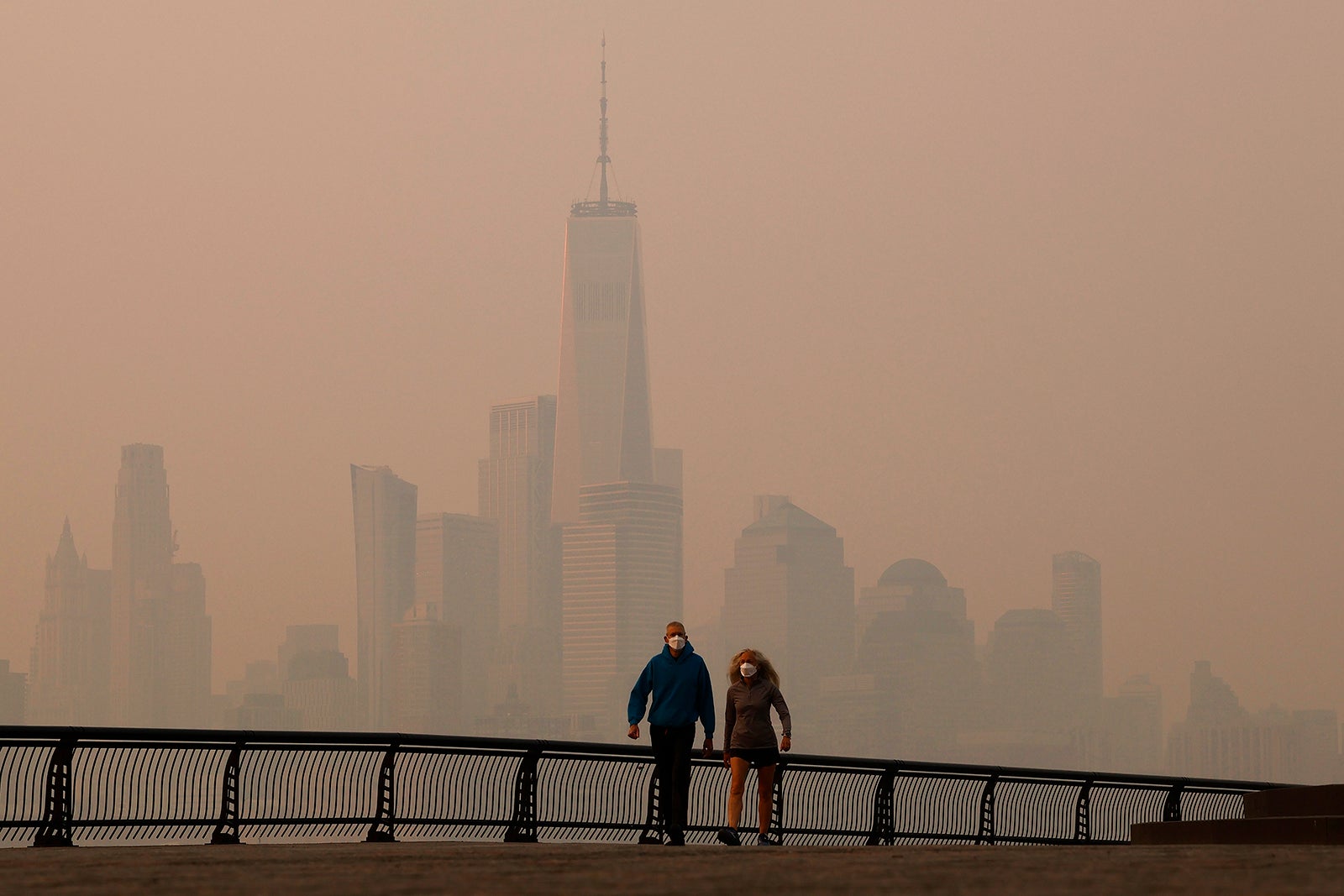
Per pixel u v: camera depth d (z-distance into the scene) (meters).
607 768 36.66
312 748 32.12
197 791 30.72
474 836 34.12
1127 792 48.16
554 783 35.56
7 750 28.50
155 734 30.17
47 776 28.98
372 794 32.84
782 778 39.56
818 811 40.25
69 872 18.14
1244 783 50.50
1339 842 29.64
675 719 28.69
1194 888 14.77
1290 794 33.91
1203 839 34.16
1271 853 21.88
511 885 15.78
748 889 15.12
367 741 32.47
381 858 21.45
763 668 29.42
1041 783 45.59
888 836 41.72
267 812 31.48
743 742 28.92
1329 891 14.20
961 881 16.00
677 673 28.88
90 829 29.42
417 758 33.50
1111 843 46.62
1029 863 19.08
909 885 15.52
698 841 38.19
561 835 35.59
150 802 30.12
